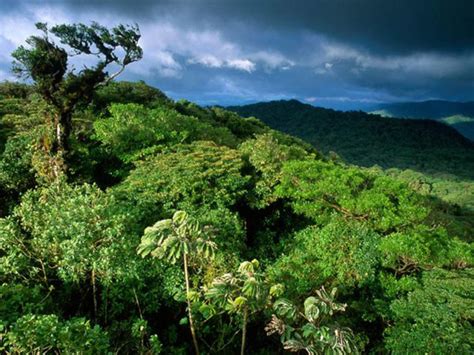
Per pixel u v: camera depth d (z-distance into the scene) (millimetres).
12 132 22969
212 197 14633
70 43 17750
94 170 19516
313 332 6848
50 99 17375
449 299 9484
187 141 21797
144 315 10445
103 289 9891
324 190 14609
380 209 13516
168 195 14312
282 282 11398
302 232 14523
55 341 5680
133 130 19984
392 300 10695
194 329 9883
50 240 9367
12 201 16953
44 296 9391
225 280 7672
